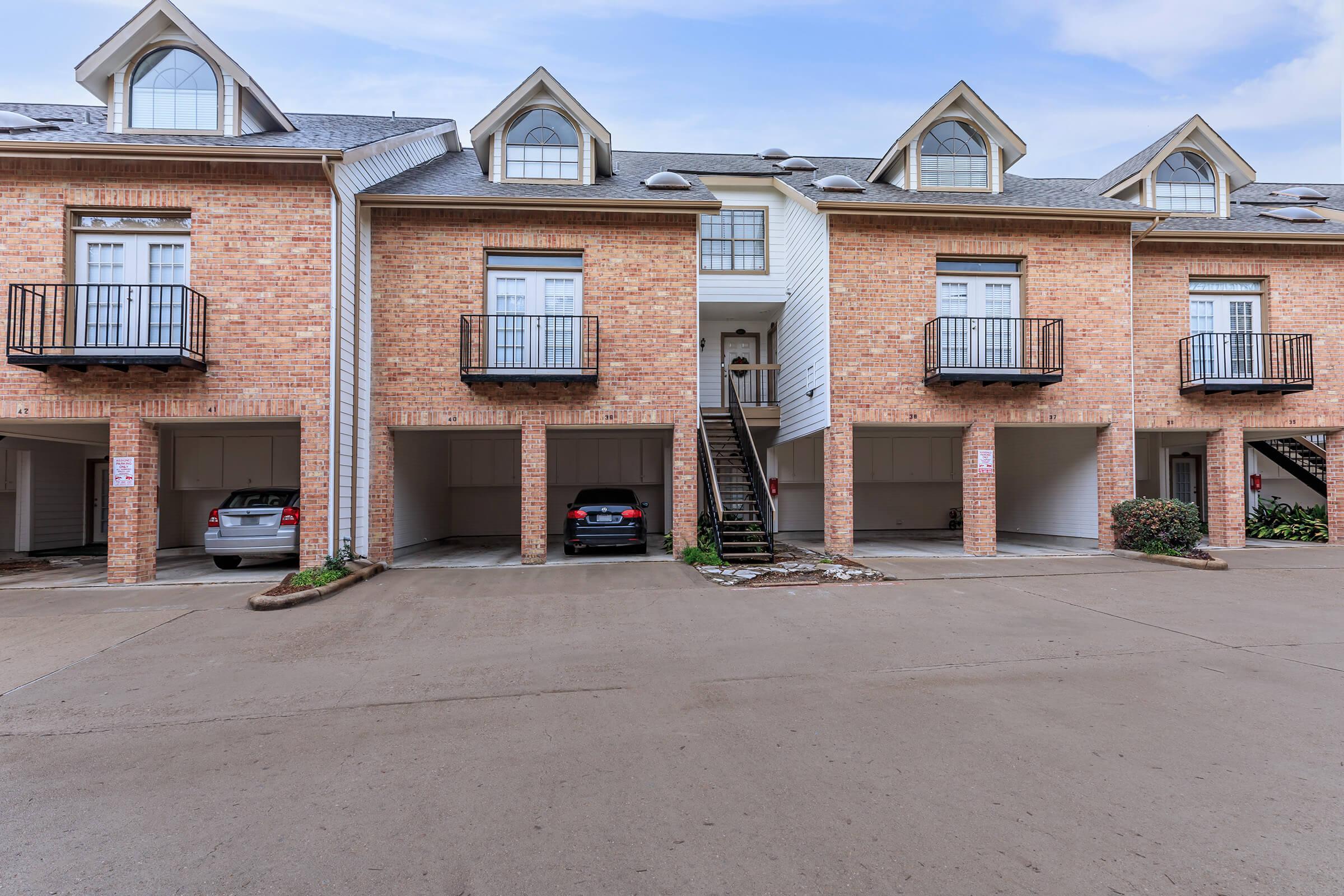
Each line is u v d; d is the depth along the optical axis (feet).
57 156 30.94
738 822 10.44
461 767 12.57
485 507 57.06
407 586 30.96
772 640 21.65
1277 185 58.39
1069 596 28.22
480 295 37.93
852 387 39.96
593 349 38.32
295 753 13.28
